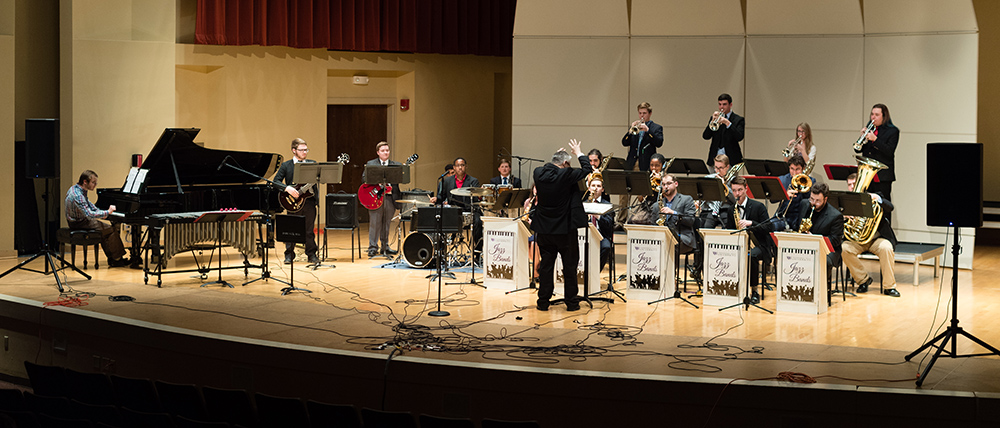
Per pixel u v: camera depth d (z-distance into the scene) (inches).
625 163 427.2
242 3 482.9
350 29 526.6
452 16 556.7
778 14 445.4
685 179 318.7
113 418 211.5
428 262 383.2
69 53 422.3
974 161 221.3
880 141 379.6
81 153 426.0
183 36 477.4
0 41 413.1
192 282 349.7
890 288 333.1
